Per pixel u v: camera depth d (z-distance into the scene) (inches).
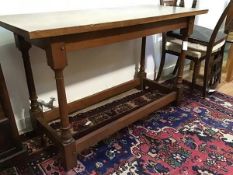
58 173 47.7
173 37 75.5
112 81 78.4
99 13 52.7
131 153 53.0
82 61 67.3
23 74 57.3
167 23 55.7
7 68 54.4
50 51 37.6
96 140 51.4
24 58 50.4
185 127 62.4
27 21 41.7
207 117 67.1
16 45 49.4
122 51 76.8
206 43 70.2
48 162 50.6
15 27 36.4
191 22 61.4
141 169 48.5
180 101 72.8
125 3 70.7
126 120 57.1
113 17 46.4
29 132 61.3
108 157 51.8
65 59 39.5
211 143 56.4
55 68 39.0
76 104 65.5
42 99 63.0
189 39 72.8
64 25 37.3
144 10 58.6
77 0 60.6
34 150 54.1
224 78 92.6
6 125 44.3
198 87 81.6
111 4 67.7
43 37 34.7
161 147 54.9
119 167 49.1
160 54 89.7
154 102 64.2
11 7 51.2
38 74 60.0
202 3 99.8
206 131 60.8
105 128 52.8
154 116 67.4
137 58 82.7
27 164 49.6
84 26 37.7
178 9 61.6
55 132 49.8
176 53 77.5
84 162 50.4
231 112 69.7
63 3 58.6
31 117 57.1
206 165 49.7
